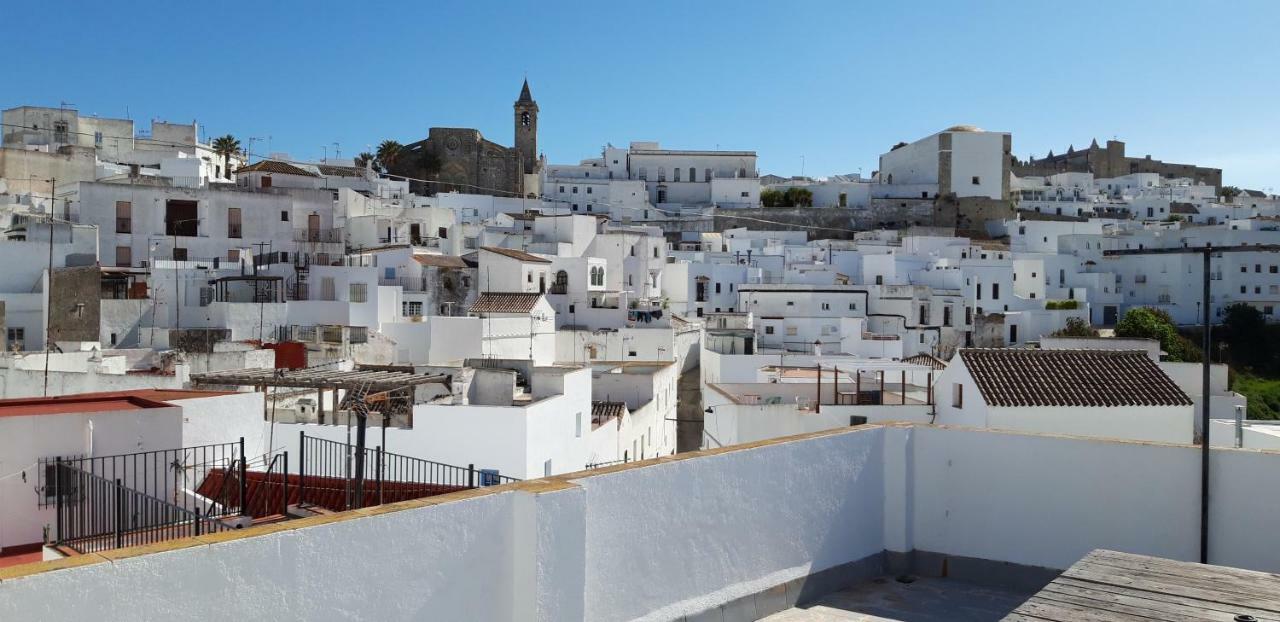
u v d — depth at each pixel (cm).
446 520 795
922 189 13450
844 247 10925
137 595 625
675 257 9644
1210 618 751
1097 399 2512
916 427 1270
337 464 2230
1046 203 14275
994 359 2716
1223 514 1070
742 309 8256
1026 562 1178
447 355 4969
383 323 5022
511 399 3344
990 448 1210
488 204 11144
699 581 1010
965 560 1220
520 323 5453
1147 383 2595
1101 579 852
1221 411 3534
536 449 2733
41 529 1469
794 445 1130
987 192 13250
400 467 2566
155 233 6084
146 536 1295
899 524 1257
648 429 4469
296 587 703
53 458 1491
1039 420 2483
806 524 1141
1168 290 9962
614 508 923
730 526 1048
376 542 749
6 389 2988
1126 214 14225
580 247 8375
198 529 1213
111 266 5809
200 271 5406
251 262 5947
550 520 834
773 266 9712
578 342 6062
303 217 6619
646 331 6091
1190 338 9175
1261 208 14675
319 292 5341
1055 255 10181
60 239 5112
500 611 837
